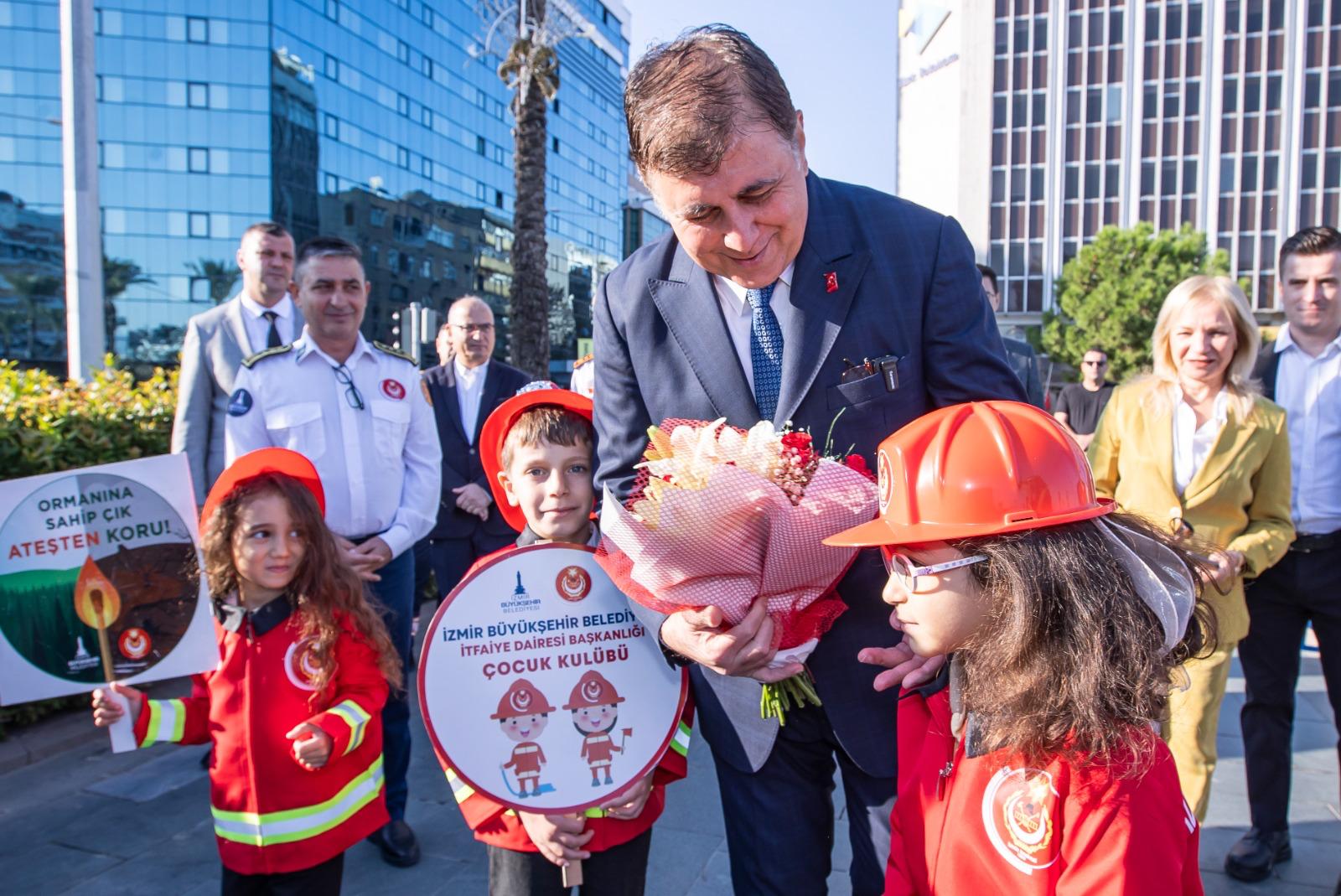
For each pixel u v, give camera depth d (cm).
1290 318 323
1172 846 129
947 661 164
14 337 4997
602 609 206
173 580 239
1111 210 5972
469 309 509
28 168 5006
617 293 196
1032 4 5997
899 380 173
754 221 150
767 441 164
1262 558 285
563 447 218
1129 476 311
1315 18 5684
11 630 229
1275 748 310
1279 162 5784
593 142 7762
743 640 160
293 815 234
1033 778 136
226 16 4788
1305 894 297
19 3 4966
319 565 244
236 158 4903
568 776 198
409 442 358
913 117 6825
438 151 6041
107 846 340
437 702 196
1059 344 4412
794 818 186
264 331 414
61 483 234
